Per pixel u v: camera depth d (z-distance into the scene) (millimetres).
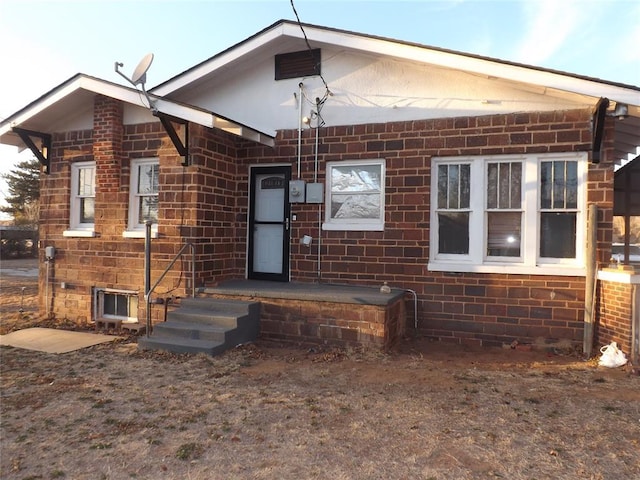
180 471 3410
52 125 9211
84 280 8797
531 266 7027
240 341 6887
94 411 4527
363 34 7336
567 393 4988
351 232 7922
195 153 7699
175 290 7801
